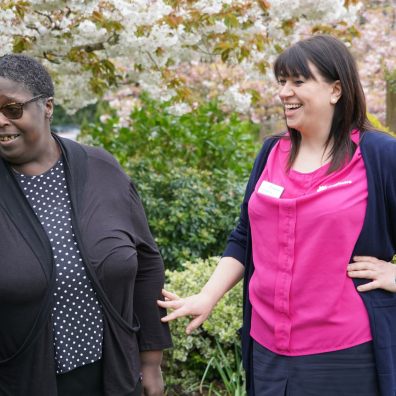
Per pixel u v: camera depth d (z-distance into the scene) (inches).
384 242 78.0
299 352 78.9
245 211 88.5
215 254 175.9
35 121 73.4
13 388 71.9
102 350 75.1
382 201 76.6
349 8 171.3
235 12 154.7
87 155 79.5
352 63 79.0
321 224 76.1
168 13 146.3
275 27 168.6
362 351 77.3
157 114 203.3
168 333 87.4
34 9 141.8
